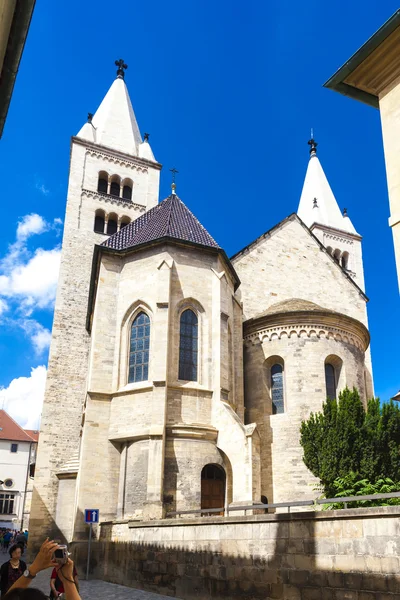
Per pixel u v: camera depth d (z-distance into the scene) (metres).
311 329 36.53
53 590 10.90
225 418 30.69
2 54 7.66
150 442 28.67
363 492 23.80
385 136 13.30
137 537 23.80
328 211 72.38
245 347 38.28
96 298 34.22
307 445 28.67
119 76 72.00
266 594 16.80
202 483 29.97
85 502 29.17
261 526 17.56
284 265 46.25
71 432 47.16
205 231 38.19
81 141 60.44
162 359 30.53
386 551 13.70
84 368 49.97
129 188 62.97
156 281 33.41
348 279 49.53
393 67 13.23
